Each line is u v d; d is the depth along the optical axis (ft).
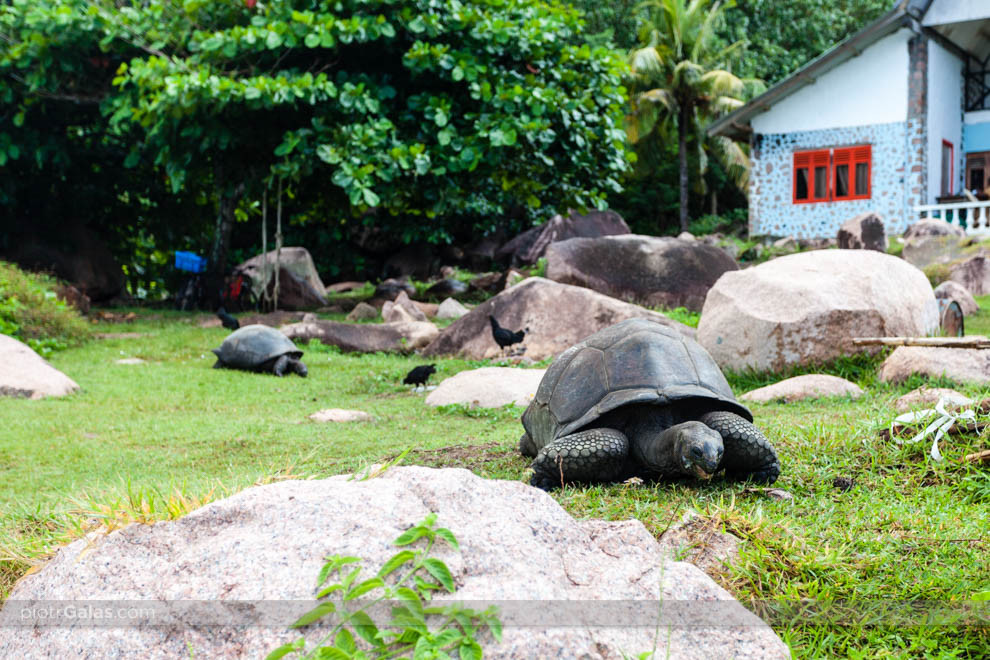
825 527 12.29
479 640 6.98
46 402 29.09
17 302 42.88
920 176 79.20
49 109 64.08
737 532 11.44
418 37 52.60
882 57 80.02
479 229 91.56
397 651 6.89
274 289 60.90
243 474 18.28
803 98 84.38
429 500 8.63
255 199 63.52
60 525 13.53
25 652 7.92
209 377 35.60
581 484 15.11
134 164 56.13
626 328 16.70
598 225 86.07
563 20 57.47
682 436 13.84
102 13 51.03
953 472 14.98
